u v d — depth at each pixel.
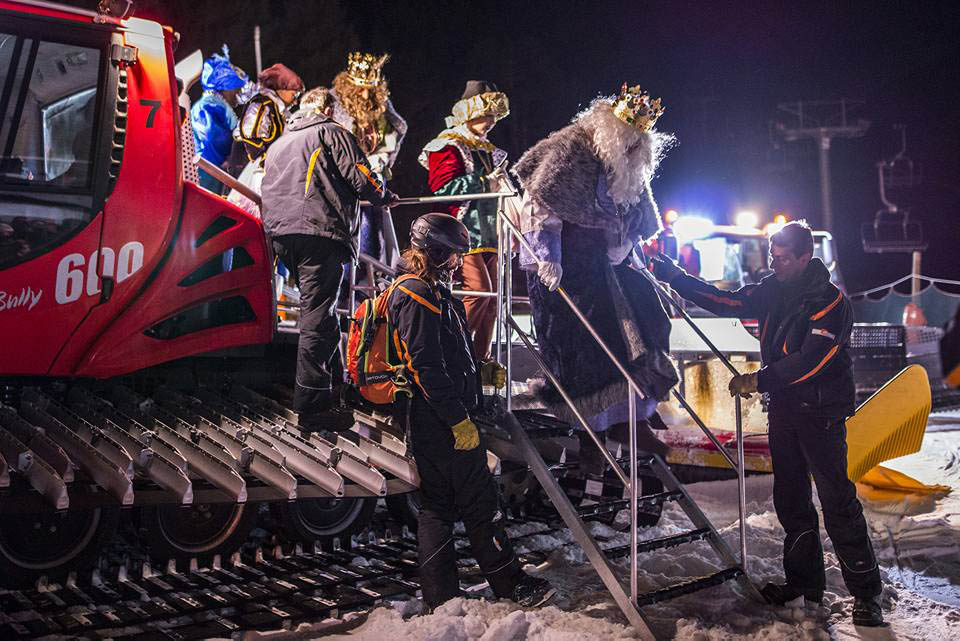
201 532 4.45
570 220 4.48
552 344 4.73
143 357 4.21
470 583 4.59
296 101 5.73
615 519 6.05
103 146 4.06
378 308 4.12
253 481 4.16
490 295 5.08
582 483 6.13
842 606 4.38
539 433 4.83
